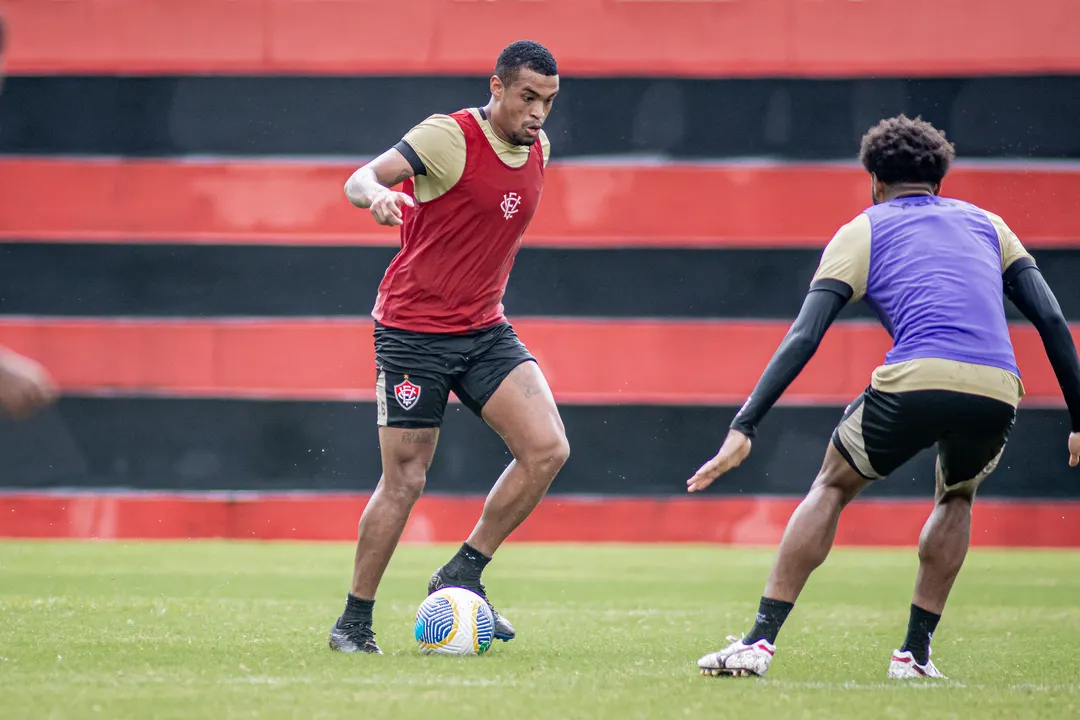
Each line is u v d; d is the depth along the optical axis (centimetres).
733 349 6288
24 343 6331
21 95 6506
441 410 1889
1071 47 6331
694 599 3294
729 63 6462
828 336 6275
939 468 1644
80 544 5484
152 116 6519
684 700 1384
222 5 6512
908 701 1402
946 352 1498
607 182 6388
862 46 6431
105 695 1397
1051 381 6316
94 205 6419
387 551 1853
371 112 6494
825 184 6344
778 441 6312
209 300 6425
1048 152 6356
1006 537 6200
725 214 6381
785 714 1310
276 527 6175
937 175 1633
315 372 6328
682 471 6341
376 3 6481
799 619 2703
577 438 6356
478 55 6444
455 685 1491
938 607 1667
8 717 1255
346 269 6406
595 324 6309
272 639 2031
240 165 6397
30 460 6338
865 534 6166
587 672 1638
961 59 6381
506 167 1847
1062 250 6284
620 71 6475
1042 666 1880
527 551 5425
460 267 1850
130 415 6347
